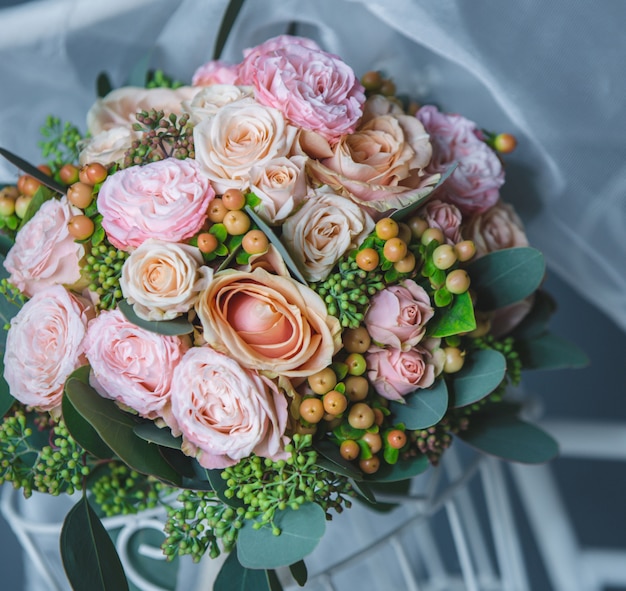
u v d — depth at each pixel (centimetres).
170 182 51
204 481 54
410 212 55
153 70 72
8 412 57
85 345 51
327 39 69
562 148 65
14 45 70
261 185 50
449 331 53
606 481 115
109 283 51
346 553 89
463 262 58
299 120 52
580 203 67
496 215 61
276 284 49
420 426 54
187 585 67
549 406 113
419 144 56
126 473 58
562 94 63
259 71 53
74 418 51
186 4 68
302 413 50
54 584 68
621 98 63
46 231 53
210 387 49
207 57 71
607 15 61
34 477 55
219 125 52
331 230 51
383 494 60
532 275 57
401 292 52
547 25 61
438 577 96
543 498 77
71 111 75
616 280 71
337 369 52
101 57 72
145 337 50
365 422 52
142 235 50
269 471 52
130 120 60
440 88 68
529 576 117
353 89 55
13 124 74
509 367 60
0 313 57
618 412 111
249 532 52
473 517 94
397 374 52
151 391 50
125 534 65
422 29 63
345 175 53
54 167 62
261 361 49
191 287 49
